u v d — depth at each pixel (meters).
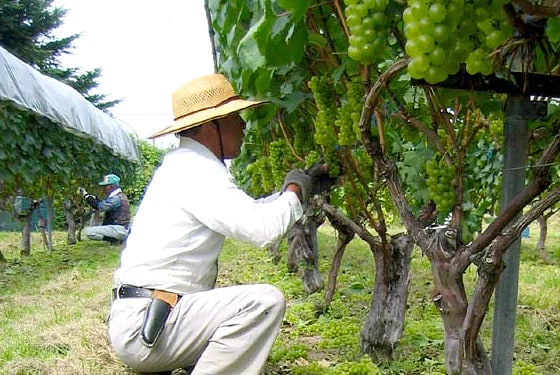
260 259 9.36
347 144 2.84
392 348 3.77
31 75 8.10
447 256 2.29
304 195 2.91
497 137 3.29
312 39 2.61
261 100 3.09
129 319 2.85
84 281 7.93
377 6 1.66
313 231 6.21
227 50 2.96
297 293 6.36
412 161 3.20
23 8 26.98
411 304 5.70
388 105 3.00
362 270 8.09
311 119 3.97
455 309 2.28
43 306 6.23
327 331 4.54
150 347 2.80
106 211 13.20
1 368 3.96
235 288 2.91
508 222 2.06
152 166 28.56
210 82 3.04
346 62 2.62
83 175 12.58
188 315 2.85
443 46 1.47
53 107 8.84
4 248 12.55
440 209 2.55
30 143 9.08
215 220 2.78
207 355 2.85
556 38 1.72
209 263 2.98
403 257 3.75
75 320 5.37
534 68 2.15
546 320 4.98
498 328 2.39
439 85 2.08
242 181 8.34
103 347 4.33
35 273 8.78
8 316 5.77
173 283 2.86
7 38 27.09
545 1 1.50
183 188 2.86
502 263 2.01
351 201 3.84
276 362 3.96
